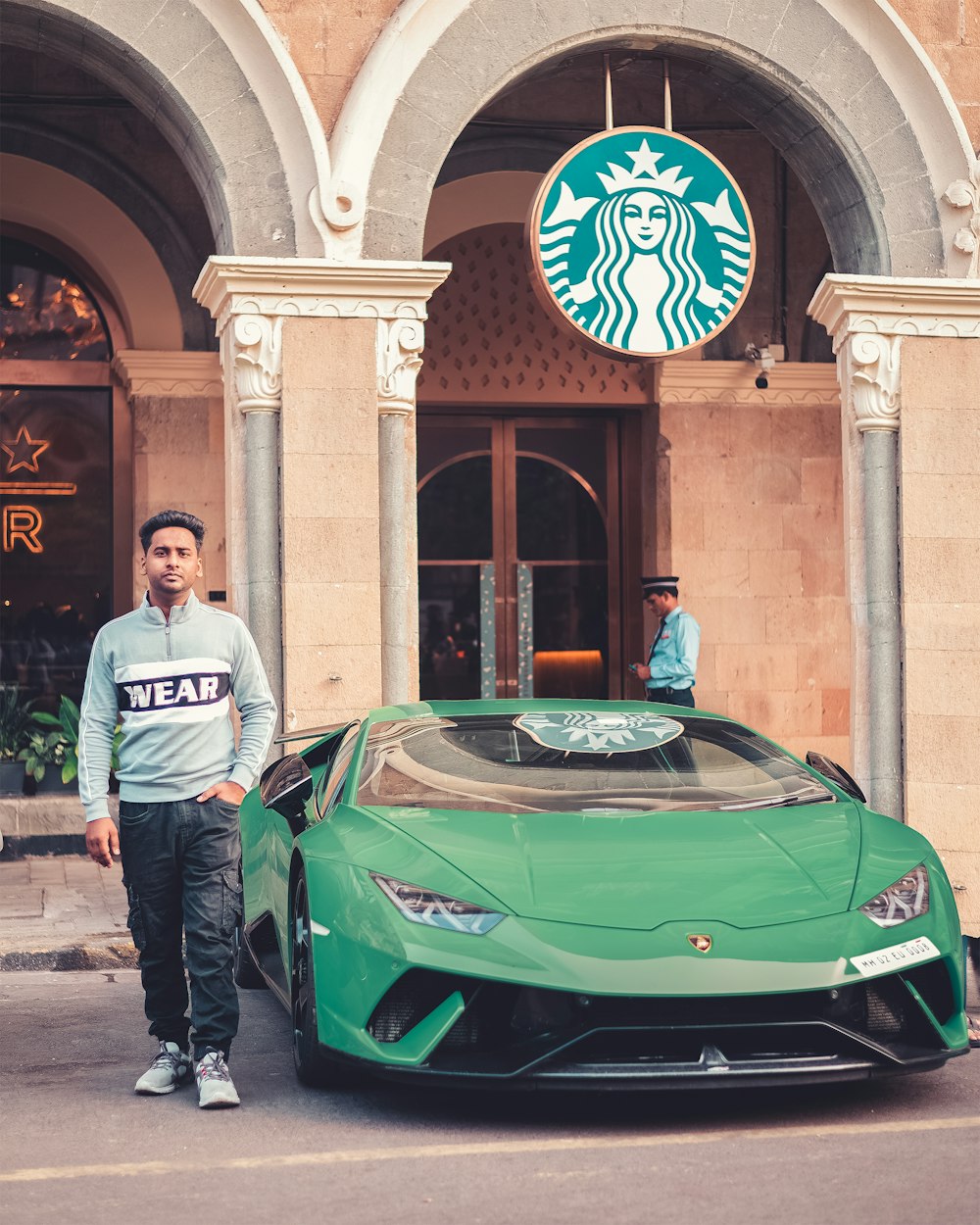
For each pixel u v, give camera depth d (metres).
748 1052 4.39
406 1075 4.43
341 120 8.49
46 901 8.62
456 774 5.52
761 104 9.30
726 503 12.52
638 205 8.60
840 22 9.02
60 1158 4.29
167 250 11.74
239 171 8.44
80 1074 5.30
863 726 8.91
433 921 4.48
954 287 8.84
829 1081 4.43
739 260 8.70
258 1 8.45
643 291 8.60
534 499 12.85
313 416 8.38
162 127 9.00
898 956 4.54
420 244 8.59
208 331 11.87
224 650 5.07
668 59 9.12
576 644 12.91
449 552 12.74
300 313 8.37
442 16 8.59
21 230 11.84
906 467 8.81
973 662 8.78
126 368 11.66
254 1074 5.26
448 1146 4.34
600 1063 4.34
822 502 12.66
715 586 12.49
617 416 12.93
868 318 8.84
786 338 12.66
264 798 5.46
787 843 4.97
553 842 4.88
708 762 5.71
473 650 12.78
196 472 11.80
